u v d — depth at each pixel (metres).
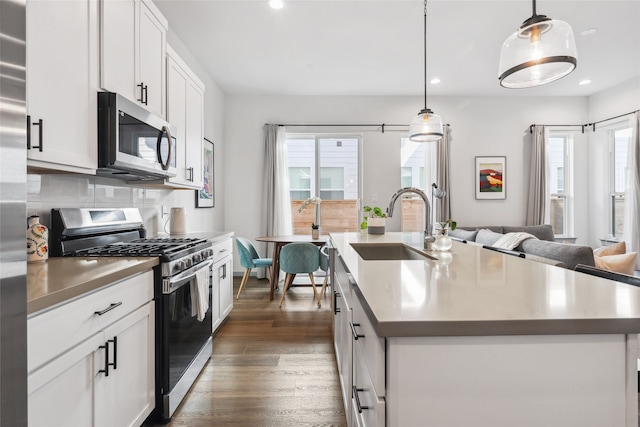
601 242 5.30
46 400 1.01
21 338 0.69
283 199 5.36
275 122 5.45
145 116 2.03
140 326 1.59
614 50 3.94
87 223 1.95
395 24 3.38
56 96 1.40
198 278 2.14
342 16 3.24
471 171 5.54
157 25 2.35
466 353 0.78
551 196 5.68
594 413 0.78
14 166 0.67
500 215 5.56
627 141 5.01
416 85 5.04
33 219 1.61
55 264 1.50
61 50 1.43
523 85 1.97
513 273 1.26
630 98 4.84
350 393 1.46
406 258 2.32
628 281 1.32
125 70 1.94
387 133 5.50
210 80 4.66
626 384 0.79
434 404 0.77
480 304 0.87
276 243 4.27
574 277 1.19
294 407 1.92
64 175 1.92
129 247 2.00
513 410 0.78
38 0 1.30
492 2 3.03
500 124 5.54
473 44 3.80
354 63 4.28
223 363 2.47
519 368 0.78
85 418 1.20
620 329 0.76
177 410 1.88
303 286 4.89
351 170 5.57
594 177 5.46
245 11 3.16
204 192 4.41
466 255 1.76
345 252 1.92
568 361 0.78
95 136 1.67
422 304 0.87
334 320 2.59
